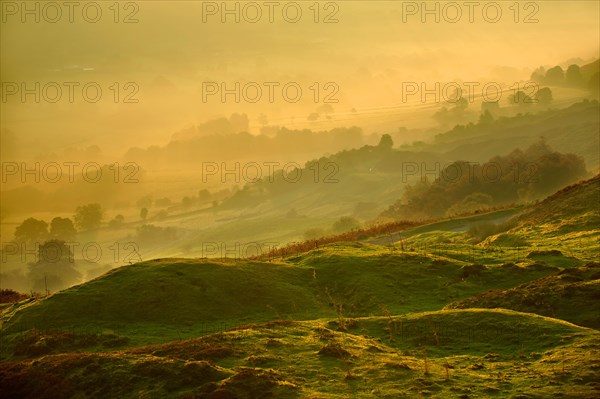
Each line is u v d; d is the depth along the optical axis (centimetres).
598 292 3325
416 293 4494
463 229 8750
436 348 2772
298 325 3025
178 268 4709
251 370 2228
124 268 4747
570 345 2520
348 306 4381
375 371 2302
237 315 4197
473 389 2117
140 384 2264
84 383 2344
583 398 1970
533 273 4653
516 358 2494
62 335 3659
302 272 5016
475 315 3041
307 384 2188
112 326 3956
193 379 2236
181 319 4066
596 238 5978
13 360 3431
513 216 8919
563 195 8225
